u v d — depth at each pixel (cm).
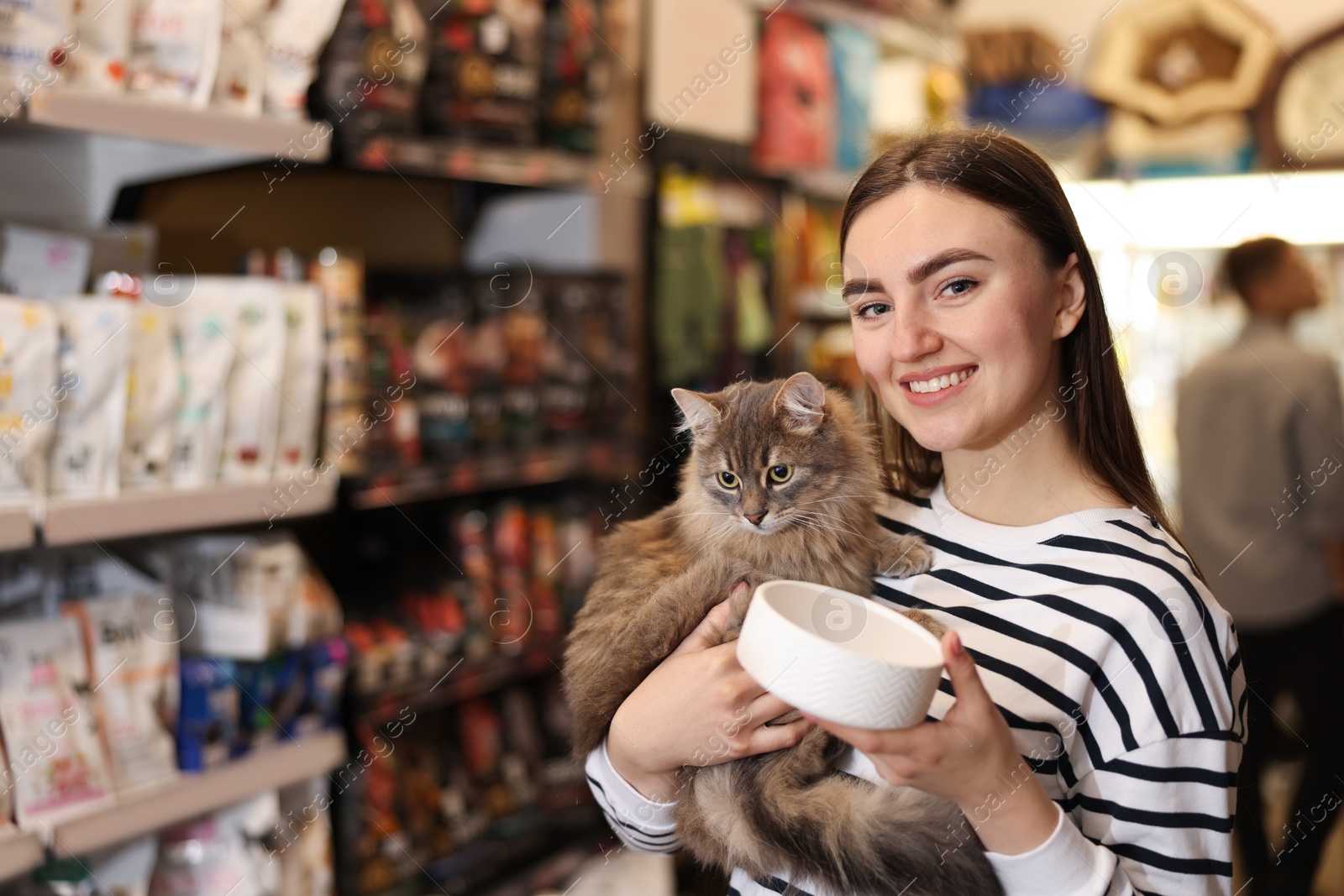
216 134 182
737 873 124
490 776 273
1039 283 113
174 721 186
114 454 174
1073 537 117
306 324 204
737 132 333
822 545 145
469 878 254
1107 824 109
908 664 89
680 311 321
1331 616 336
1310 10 476
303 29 200
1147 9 495
